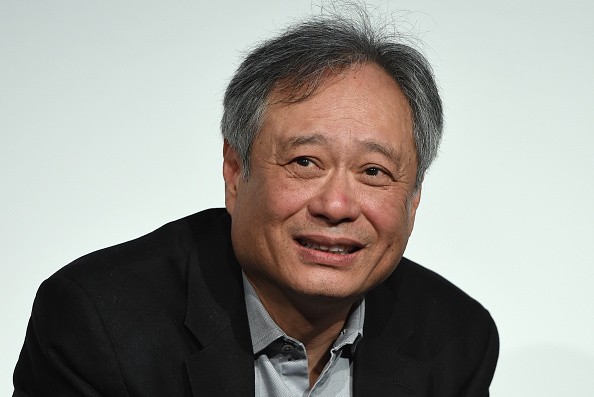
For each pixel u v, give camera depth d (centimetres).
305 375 276
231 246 280
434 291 313
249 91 255
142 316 266
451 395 298
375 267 259
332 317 268
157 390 262
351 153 247
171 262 280
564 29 416
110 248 281
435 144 267
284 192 248
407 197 260
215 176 400
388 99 253
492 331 313
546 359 409
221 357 267
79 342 259
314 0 400
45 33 400
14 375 278
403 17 399
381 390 285
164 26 402
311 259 251
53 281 266
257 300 271
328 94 248
